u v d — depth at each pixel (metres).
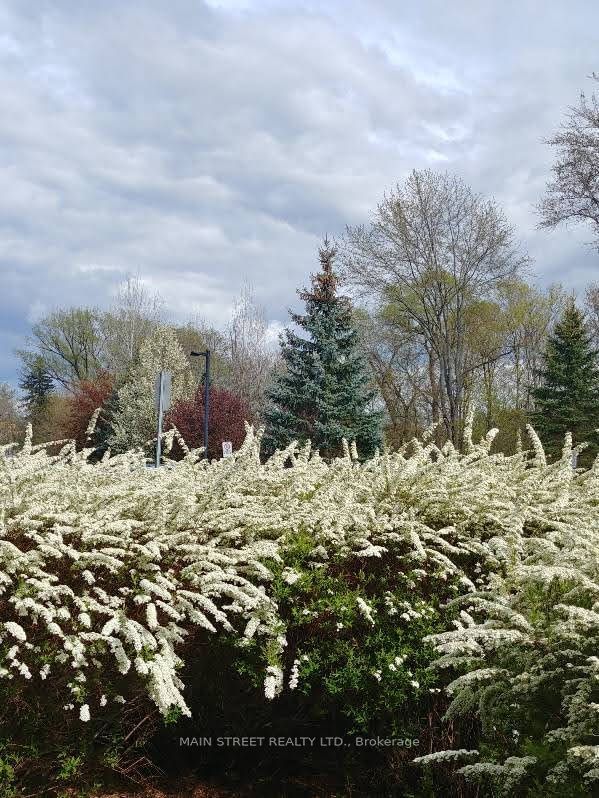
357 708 3.62
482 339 35.22
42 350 52.69
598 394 32.00
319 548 3.95
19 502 3.58
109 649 3.27
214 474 4.91
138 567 3.52
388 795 3.62
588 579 2.95
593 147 26.56
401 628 3.78
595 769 2.28
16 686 3.06
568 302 37.56
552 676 2.74
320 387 27.33
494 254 32.66
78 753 3.30
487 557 4.20
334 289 29.62
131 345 46.00
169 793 3.59
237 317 43.62
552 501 5.34
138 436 34.44
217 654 3.62
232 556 3.73
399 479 5.01
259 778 3.75
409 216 32.72
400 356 37.84
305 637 3.67
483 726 3.06
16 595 3.08
